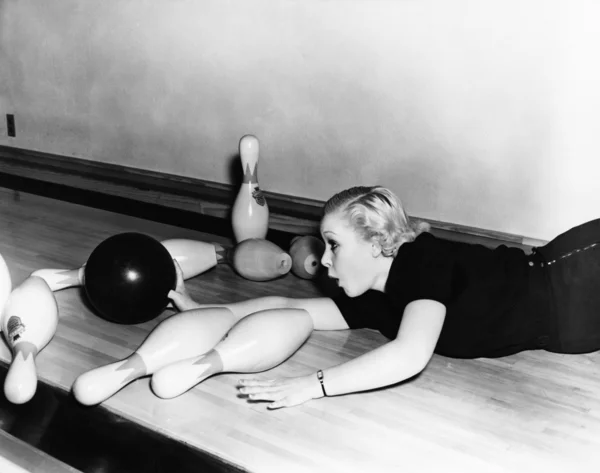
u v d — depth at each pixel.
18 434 1.57
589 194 2.28
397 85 2.53
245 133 2.94
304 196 2.84
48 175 3.38
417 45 2.46
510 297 1.69
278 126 2.84
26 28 3.54
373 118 2.60
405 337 1.55
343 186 2.74
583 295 1.72
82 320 1.96
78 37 3.36
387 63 2.53
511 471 1.36
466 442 1.45
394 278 1.66
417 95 2.50
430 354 1.54
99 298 1.82
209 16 2.91
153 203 2.99
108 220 2.89
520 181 2.38
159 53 3.11
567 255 1.74
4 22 3.60
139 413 1.51
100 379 1.52
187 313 1.72
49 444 1.53
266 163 2.91
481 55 2.35
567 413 1.58
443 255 1.67
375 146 2.62
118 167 3.35
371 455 1.39
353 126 2.65
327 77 2.67
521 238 2.38
